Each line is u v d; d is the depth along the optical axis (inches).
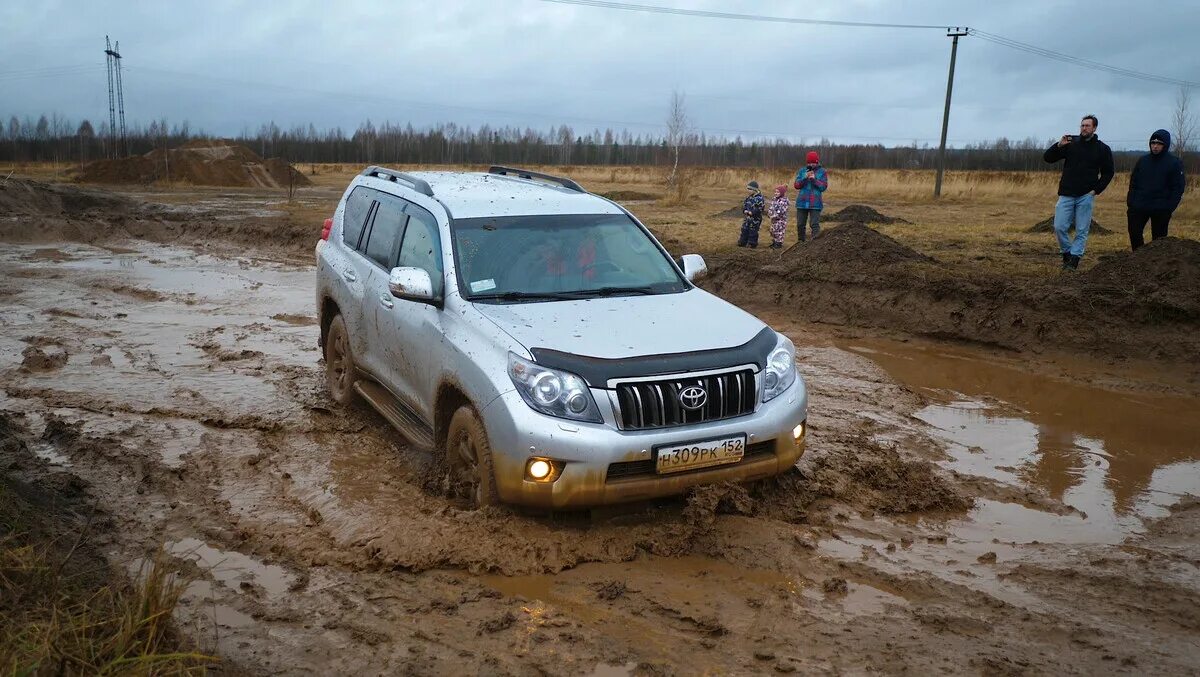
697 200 1347.2
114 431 259.8
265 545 187.6
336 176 2723.9
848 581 174.4
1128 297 374.0
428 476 221.0
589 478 177.6
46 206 987.3
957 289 419.2
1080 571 178.7
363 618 158.4
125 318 437.1
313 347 378.9
